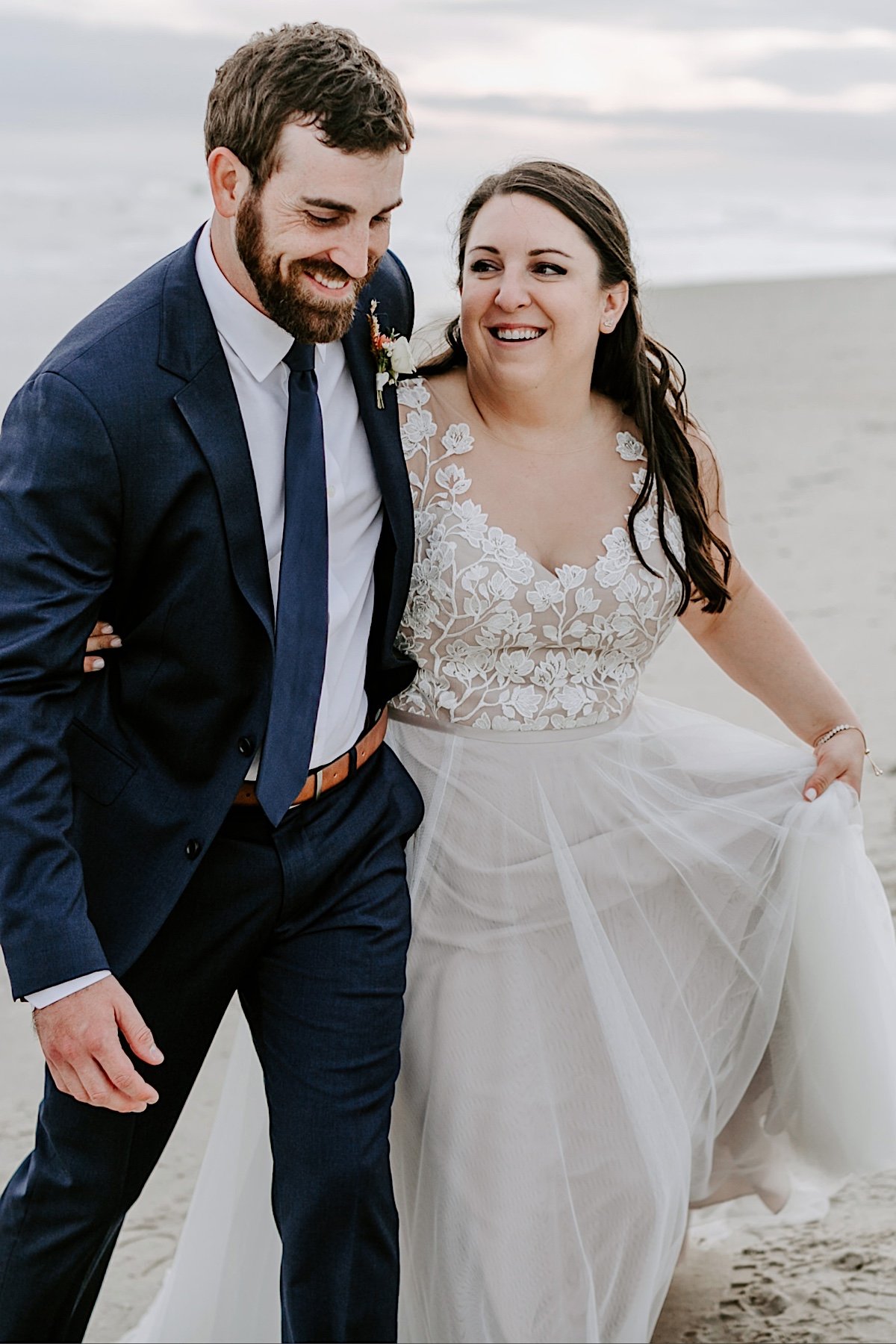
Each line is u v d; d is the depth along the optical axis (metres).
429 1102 2.75
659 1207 2.71
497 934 2.79
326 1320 2.52
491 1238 2.70
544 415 2.80
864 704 6.17
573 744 2.86
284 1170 2.54
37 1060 4.04
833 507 9.48
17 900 2.28
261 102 2.20
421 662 2.84
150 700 2.48
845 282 21.03
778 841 2.91
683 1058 2.85
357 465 2.56
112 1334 3.10
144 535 2.36
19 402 2.35
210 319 2.38
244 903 2.54
